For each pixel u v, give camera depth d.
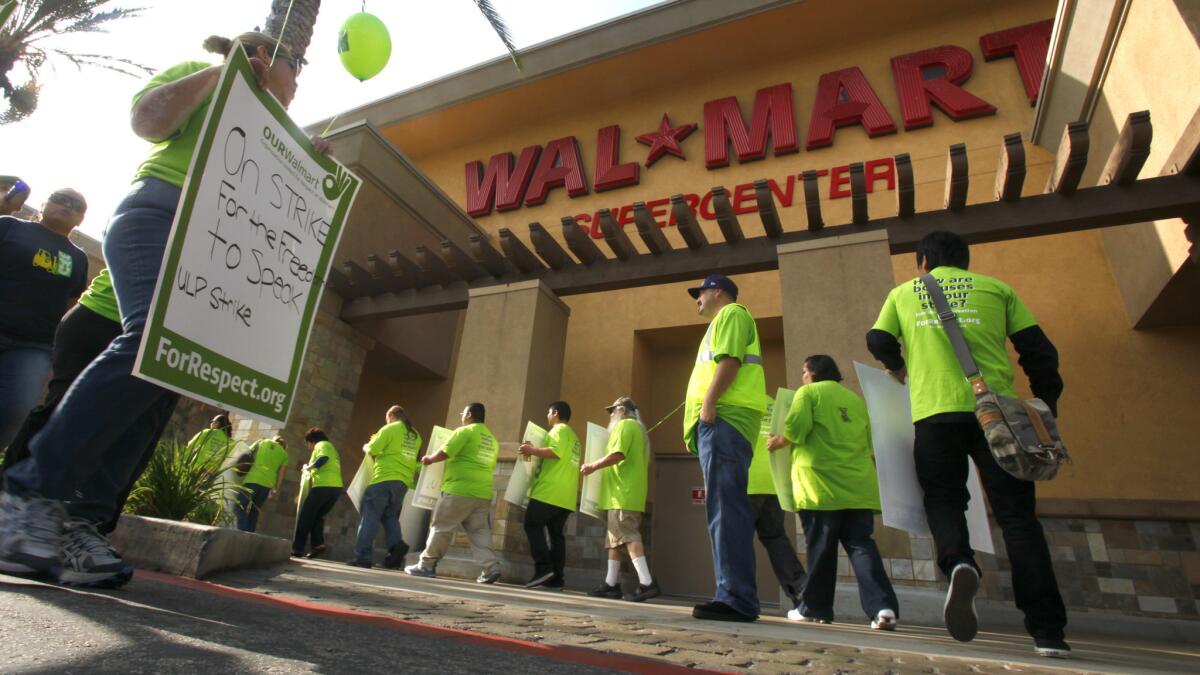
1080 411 7.18
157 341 1.62
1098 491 6.83
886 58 10.29
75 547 1.56
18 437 1.65
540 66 11.75
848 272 6.23
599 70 11.52
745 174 10.16
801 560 5.34
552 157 11.90
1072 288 7.69
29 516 1.52
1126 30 6.21
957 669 1.58
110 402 1.60
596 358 9.62
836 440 3.60
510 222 11.62
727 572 2.57
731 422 2.69
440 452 5.85
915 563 4.88
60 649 0.91
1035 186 8.34
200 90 1.85
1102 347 7.32
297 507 8.06
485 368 7.77
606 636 1.81
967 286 2.48
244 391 1.97
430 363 10.34
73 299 2.98
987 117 9.03
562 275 7.95
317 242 2.37
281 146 2.20
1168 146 5.75
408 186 9.85
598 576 8.33
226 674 0.87
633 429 5.48
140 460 1.95
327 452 7.17
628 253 7.57
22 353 2.75
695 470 9.37
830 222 9.13
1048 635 2.06
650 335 9.69
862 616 4.70
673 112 11.42
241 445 6.84
